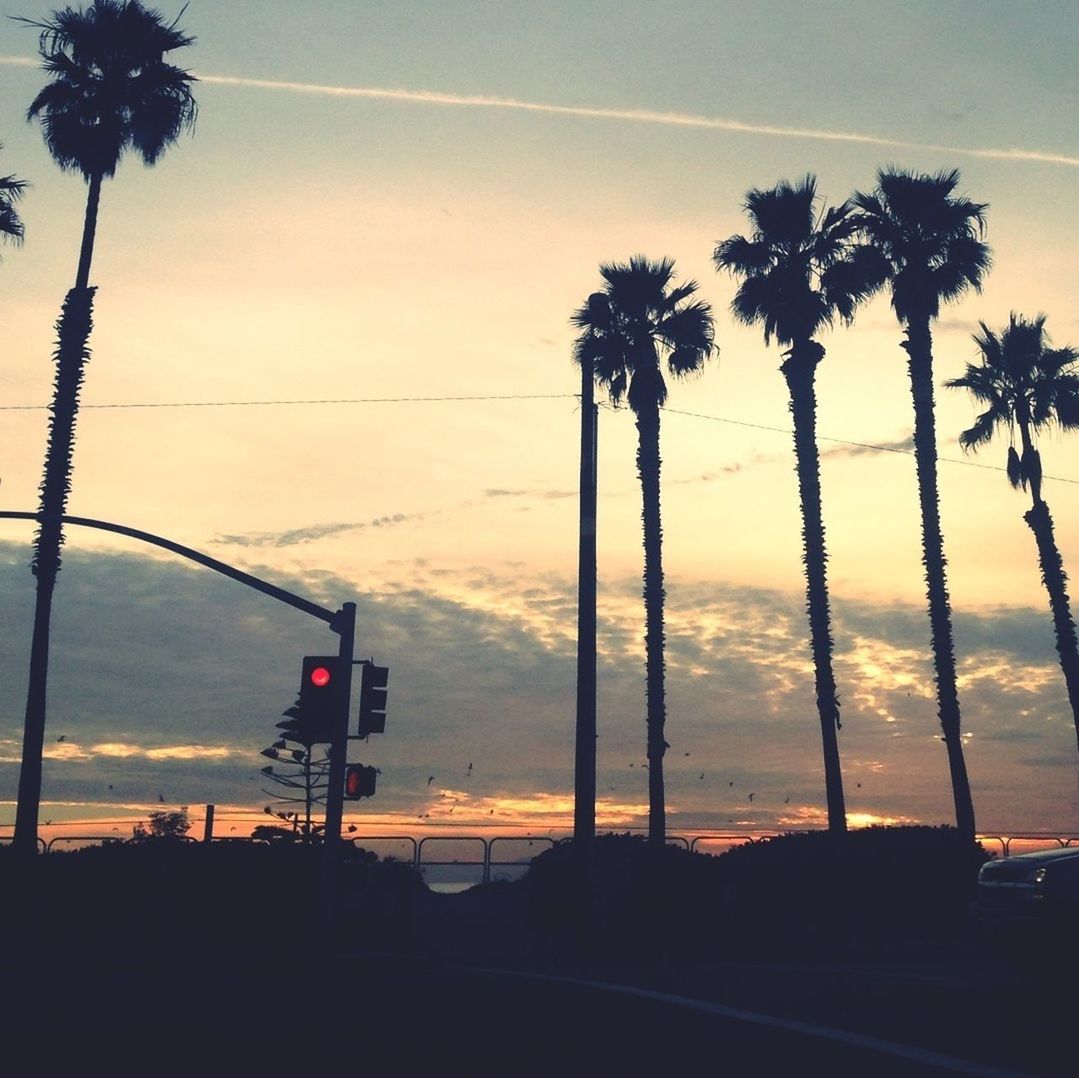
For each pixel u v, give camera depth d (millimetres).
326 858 24047
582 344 45125
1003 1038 11453
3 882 29703
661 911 30078
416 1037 11461
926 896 33406
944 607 40562
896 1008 13648
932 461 41500
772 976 18188
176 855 31078
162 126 37188
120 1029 11953
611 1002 14156
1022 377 49562
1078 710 47812
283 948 25219
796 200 43000
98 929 28266
